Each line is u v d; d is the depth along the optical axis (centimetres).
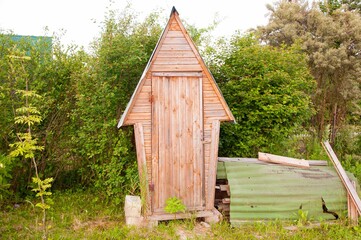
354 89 1555
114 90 747
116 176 754
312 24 1720
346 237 605
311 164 736
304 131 1218
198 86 657
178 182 657
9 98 765
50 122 845
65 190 883
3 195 768
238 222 661
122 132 762
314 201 688
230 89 878
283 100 860
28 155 507
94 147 802
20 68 759
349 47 1641
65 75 843
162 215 649
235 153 881
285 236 610
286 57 939
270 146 885
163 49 641
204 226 650
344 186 703
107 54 752
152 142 641
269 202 678
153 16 827
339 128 1431
